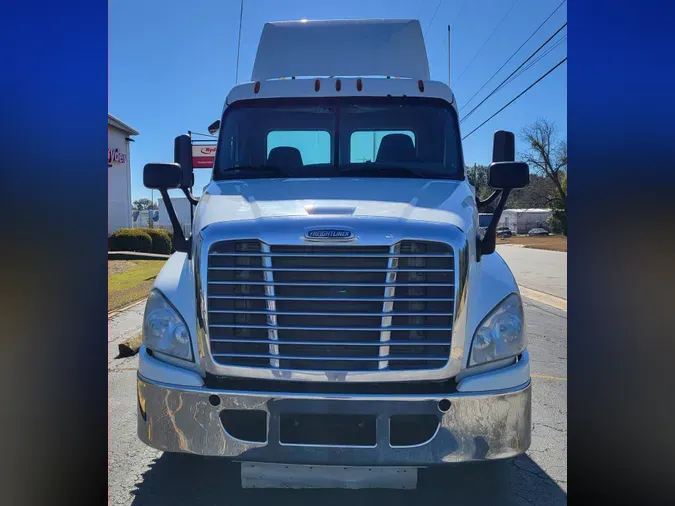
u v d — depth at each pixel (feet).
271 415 7.70
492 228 9.25
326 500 9.16
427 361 7.90
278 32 13.89
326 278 7.97
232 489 9.52
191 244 8.87
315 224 8.07
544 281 41.29
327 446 7.63
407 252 7.99
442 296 7.93
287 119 12.28
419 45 13.88
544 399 14.30
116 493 9.34
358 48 13.78
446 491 9.46
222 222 8.33
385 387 7.89
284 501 9.12
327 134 12.14
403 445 7.66
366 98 12.30
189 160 13.02
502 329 8.09
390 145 12.02
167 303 8.44
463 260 7.95
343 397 7.62
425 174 11.52
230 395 7.77
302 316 7.96
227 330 8.07
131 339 19.02
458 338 7.88
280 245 7.93
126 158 73.67
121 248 61.05
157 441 8.11
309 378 7.87
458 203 9.33
